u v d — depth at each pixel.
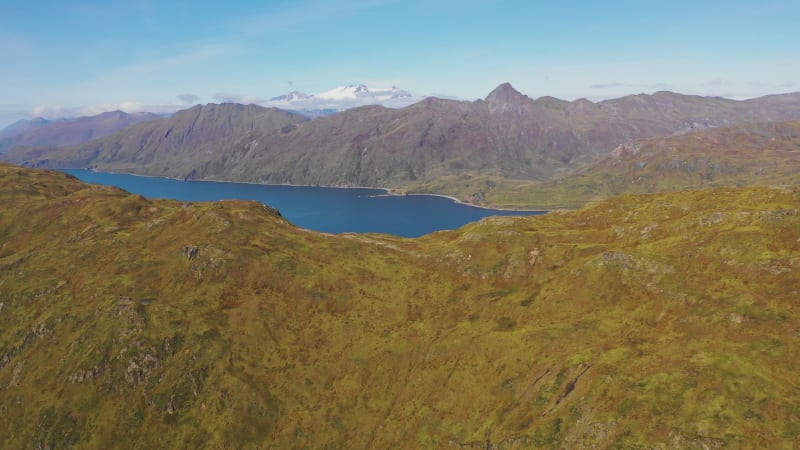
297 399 90.38
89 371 95.31
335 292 112.38
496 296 101.31
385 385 90.06
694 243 88.69
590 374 66.25
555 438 60.12
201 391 91.31
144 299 111.81
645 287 83.38
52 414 90.12
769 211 87.00
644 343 70.31
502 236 117.94
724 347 62.03
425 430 77.25
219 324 104.12
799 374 54.62
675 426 53.34
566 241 112.50
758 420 50.59
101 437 85.75
